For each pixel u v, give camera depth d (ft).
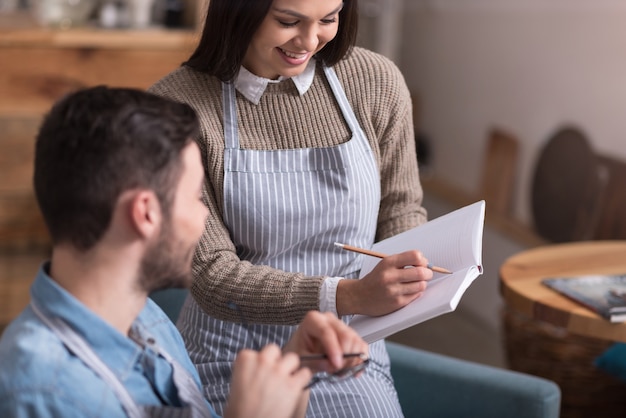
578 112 11.49
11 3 13.62
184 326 5.92
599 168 10.81
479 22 13.82
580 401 8.11
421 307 4.75
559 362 8.09
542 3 12.13
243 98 5.57
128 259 3.57
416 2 15.90
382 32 16.42
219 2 5.23
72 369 3.43
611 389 8.03
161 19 12.14
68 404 3.35
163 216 3.57
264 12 5.04
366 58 5.91
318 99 5.71
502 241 12.91
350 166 5.63
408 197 6.21
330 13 5.07
